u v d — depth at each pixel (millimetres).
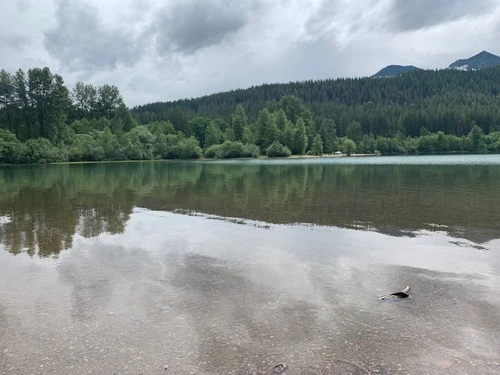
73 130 125688
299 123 141250
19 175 53594
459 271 11078
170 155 132250
